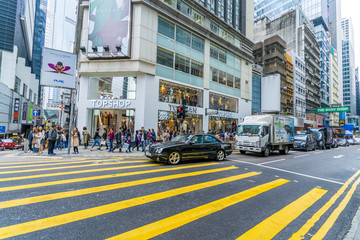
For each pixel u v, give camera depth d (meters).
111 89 17.34
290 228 3.28
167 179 5.98
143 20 16.86
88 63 16.86
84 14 17.69
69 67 11.29
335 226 3.42
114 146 12.91
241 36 28.41
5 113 38.69
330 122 74.06
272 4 68.50
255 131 12.62
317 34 68.62
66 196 4.29
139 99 16.81
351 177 7.64
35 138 11.26
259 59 41.97
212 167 8.20
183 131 20.05
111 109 17.31
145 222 3.24
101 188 4.91
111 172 6.67
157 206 3.93
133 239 2.72
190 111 20.66
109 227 3.03
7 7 45.22
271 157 12.60
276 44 40.19
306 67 52.50
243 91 28.75
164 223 3.23
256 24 59.88
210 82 23.52
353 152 19.31
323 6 70.19
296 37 51.78
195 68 21.80
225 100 25.84
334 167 9.84
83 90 17.25
